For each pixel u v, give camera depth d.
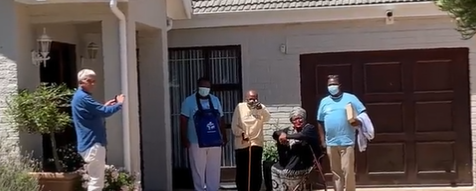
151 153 11.59
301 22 12.49
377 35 12.46
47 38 9.80
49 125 9.20
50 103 9.25
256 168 11.39
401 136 12.64
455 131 12.53
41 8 9.88
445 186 12.59
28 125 9.22
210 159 11.46
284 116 12.64
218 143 11.40
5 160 8.70
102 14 10.01
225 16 12.56
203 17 12.62
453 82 12.48
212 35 12.78
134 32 10.31
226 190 12.48
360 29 12.49
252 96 11.41
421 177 12.62
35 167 9.36
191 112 11.37
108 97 10.05
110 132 10.08
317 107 12.58
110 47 10.05
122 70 10.00
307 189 11.00
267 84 12.67
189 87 13.09
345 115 10.79
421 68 12.53
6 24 9.47
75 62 11.02
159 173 11.56
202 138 11.27
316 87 12.59
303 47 12.58
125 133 10.01
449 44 12.37
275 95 12.66
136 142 10.27
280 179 10.58
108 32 10.04
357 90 12.59
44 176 9.16
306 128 10.59
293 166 10.51
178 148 13.12
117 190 9.61
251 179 11.35
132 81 10.20
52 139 9.43
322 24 12.52
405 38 12.44
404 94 12.58
